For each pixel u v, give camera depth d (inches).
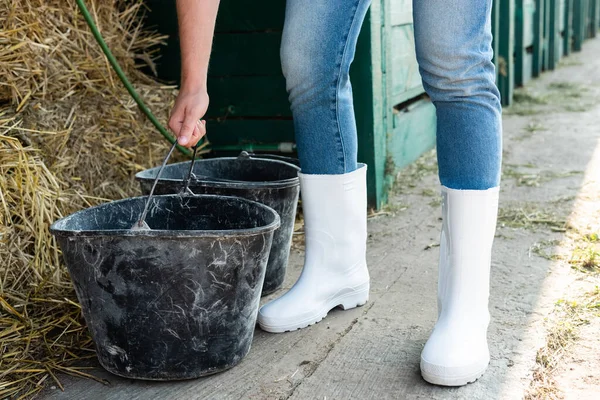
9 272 64.9
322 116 57.1
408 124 116.9
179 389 50.6
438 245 80.5
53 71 81.6
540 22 223.8
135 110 89.7
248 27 94.7
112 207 56.7
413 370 51.9
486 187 49.9
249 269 50.9
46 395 50.9
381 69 93.8
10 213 68.2
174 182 62.6
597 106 170.6
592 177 105.8
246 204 57.0
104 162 84.1
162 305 48.8
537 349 53.8
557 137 137.1
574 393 48.5
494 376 50.4
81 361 55.7
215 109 99.0
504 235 82.1
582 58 276.1
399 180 109.9
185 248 47.5
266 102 96.7
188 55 49.6
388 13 95.2
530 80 221.3
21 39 78.0
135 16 98.0
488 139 48.8
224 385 50.9
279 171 71.7
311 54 54.2
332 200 59.7
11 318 60.3
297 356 54.9
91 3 88.0
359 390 49.6
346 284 62.2
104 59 89.0
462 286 51.3
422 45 47.6
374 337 57.6
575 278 68.2
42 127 77.2
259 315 59.5
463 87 47.3
